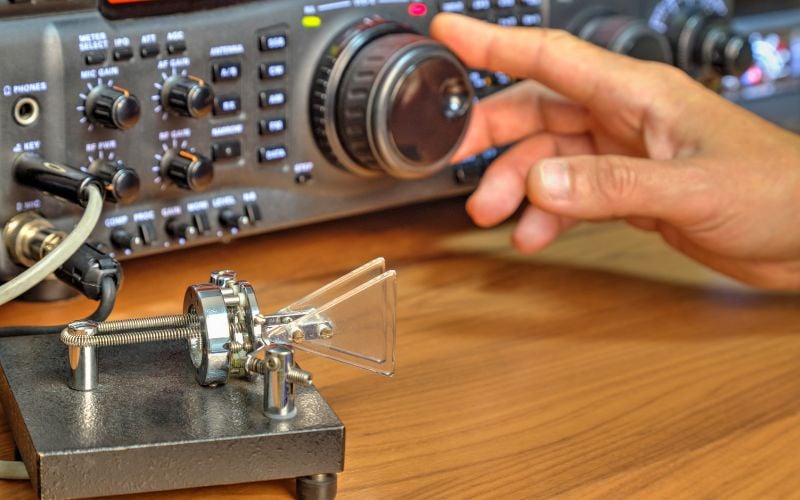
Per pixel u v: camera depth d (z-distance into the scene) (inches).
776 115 43.0
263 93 30.2
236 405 23.6
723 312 31.5
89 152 28.0
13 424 23.6
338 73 30.7
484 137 34.5
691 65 38.3
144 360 24.8
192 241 29.8
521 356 28.6
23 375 24.0
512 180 34.6
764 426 26.2
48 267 25.8
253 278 31.4
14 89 26.9
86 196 26.8
